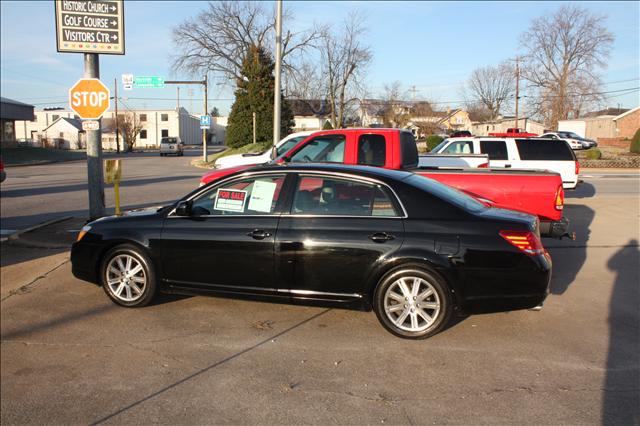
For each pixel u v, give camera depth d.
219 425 3.30
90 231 5.45
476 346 4.51
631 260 7.61
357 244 4.66
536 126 78.56
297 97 53.16
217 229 5.05
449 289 4.55
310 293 4.84
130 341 4.58
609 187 17.97
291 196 4.99
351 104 57.78
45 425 3.32
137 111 92.12
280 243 4.84
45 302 5.57
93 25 8.32
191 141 104.69
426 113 68.00
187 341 4.58
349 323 5.02
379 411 3.46
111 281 5.40
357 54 52.16
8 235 9.07
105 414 3.43
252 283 4.99
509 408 3.49
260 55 41.97
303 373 3.99
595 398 3.62
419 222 4.66
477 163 10.05
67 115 91.94
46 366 4.11
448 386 3.79
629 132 64.56
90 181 8.78
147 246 5.22
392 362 4.18
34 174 25.05
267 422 3.33
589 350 4.44
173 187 18.31
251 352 4.36
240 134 41.22
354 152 7.66
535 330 4.89
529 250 4.54
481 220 4.63
